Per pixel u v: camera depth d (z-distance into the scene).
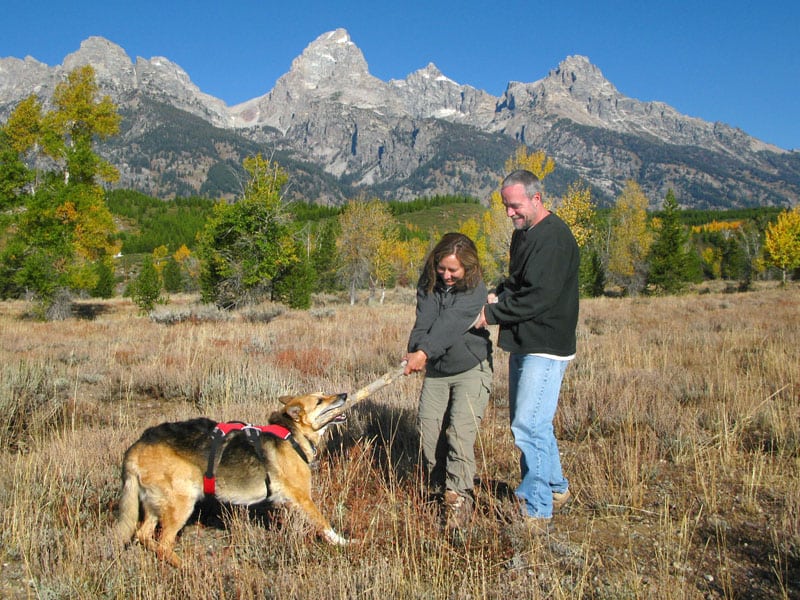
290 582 3.14
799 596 3.11
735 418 6.10
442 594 3.07
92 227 27.30
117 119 31.83
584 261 46.41
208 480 3.53
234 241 28.45
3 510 3.91
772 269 58.81
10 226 27.27
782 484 4.57
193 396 8.10
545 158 38.31
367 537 3.76
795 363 8.38
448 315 3.95
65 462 4.61
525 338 3.79
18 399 6.80
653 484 4.71
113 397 8.30
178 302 43.09
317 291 53.47
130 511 3.48
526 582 3.19
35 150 30.61
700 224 153.25
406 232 107.50
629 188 51.28
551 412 3.88
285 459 3.71
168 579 3.24
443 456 4.40
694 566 3.46
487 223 41.84
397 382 7.82
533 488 3.89
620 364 9.12
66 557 3.44
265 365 9.31
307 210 132.62
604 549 3.66
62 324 20.91
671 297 32.91
